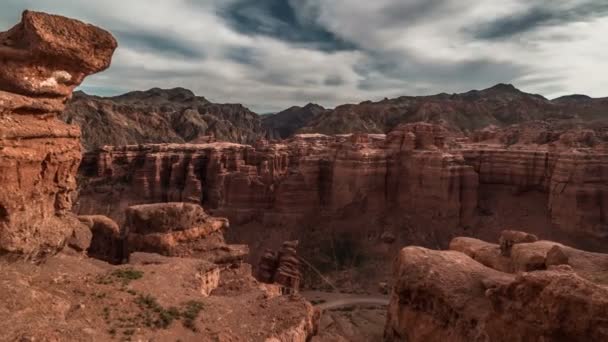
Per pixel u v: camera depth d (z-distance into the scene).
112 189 100.06
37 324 13.19
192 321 18.64
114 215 88.25
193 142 133.50
